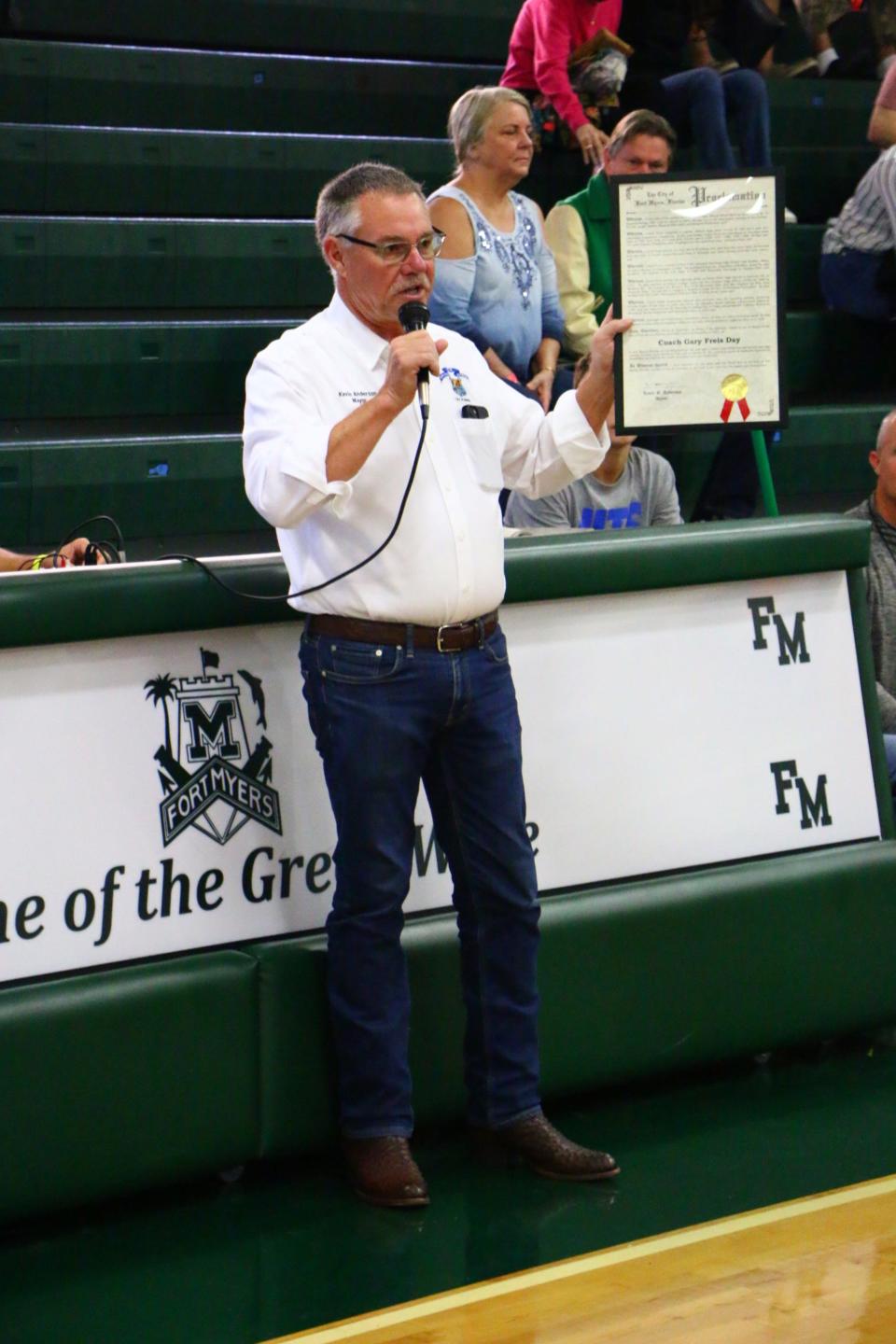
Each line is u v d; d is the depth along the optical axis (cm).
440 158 1099
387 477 475
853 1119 569
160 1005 492
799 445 1028
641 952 568
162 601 502
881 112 1075
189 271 986
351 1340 429
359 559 475
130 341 926
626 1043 569
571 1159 518
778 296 556
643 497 739
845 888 606
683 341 554
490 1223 493
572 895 564
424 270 476
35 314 956
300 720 533
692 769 593
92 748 499
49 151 996
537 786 564
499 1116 523
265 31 1149
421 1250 478
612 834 577
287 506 456
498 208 838
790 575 613
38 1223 498
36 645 488
